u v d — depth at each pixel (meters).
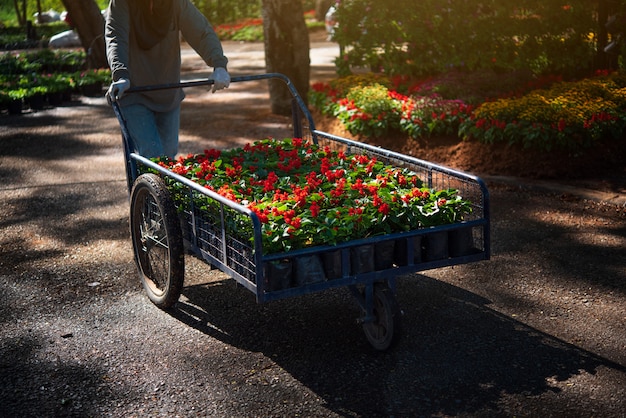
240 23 31.56
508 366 3.94
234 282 5.18
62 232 6.42
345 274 3.86
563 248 5.70
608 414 3.46
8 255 5.86
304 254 3.74
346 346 4.21
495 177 7.69
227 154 5.47
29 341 4.35
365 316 4.04
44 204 7.32
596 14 10.55
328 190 4.57
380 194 4.25
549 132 7.64
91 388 3.81
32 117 12.89
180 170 4.82
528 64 10.08
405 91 10.04
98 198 7.51
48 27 32.28
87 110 13.64
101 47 18.00
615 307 4.63
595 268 5.28
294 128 5.90
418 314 4.61
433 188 4.93
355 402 3.62
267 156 5.47
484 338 4.26
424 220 4.07
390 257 3.96
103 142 10.58
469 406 3.56
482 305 4.71
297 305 4.78
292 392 3.73
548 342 4.20
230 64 20.00
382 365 3.98
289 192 4.55
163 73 5.59
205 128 11.23
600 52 10.23
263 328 4.46
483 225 4.14
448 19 10.00
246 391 3.75
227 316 4.64
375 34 10.31
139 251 4.96
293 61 11.68
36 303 4.91
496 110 8.05
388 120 8.95
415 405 3.58
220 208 4.01
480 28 9.95
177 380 3.87
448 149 8.37
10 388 3.82
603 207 6.69
